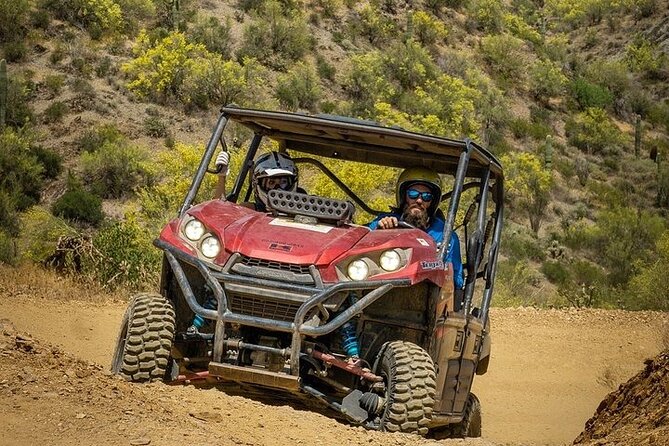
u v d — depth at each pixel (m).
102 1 66.81
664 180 72.25
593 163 76.06
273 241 8.59
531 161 66.69
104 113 58.62
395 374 8.07
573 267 54.41
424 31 83.56
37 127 56.22
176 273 8.51
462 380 9.58
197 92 61.78
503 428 13.62
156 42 63.75
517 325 19.94
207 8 74.75
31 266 20.38
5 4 63.22
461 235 30.00
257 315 8.34
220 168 10.25
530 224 62.62
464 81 78.81
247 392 9.00
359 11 82.31
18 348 7.62
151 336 8.17
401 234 8.88
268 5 74.75
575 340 18.89
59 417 6.29
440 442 7.81
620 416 9.62
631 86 90.75
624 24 106.06
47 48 63.41
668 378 9.21
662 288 31.23
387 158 11.09
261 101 64.12
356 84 71.00
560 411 14.80
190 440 6.31
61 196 48.94
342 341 8.64
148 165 50.19
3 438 5.82
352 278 8.41
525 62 88.88
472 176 10.95
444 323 8.89
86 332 14.62
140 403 7.02
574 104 83.62
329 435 7.46
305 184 27.83
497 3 93.19
